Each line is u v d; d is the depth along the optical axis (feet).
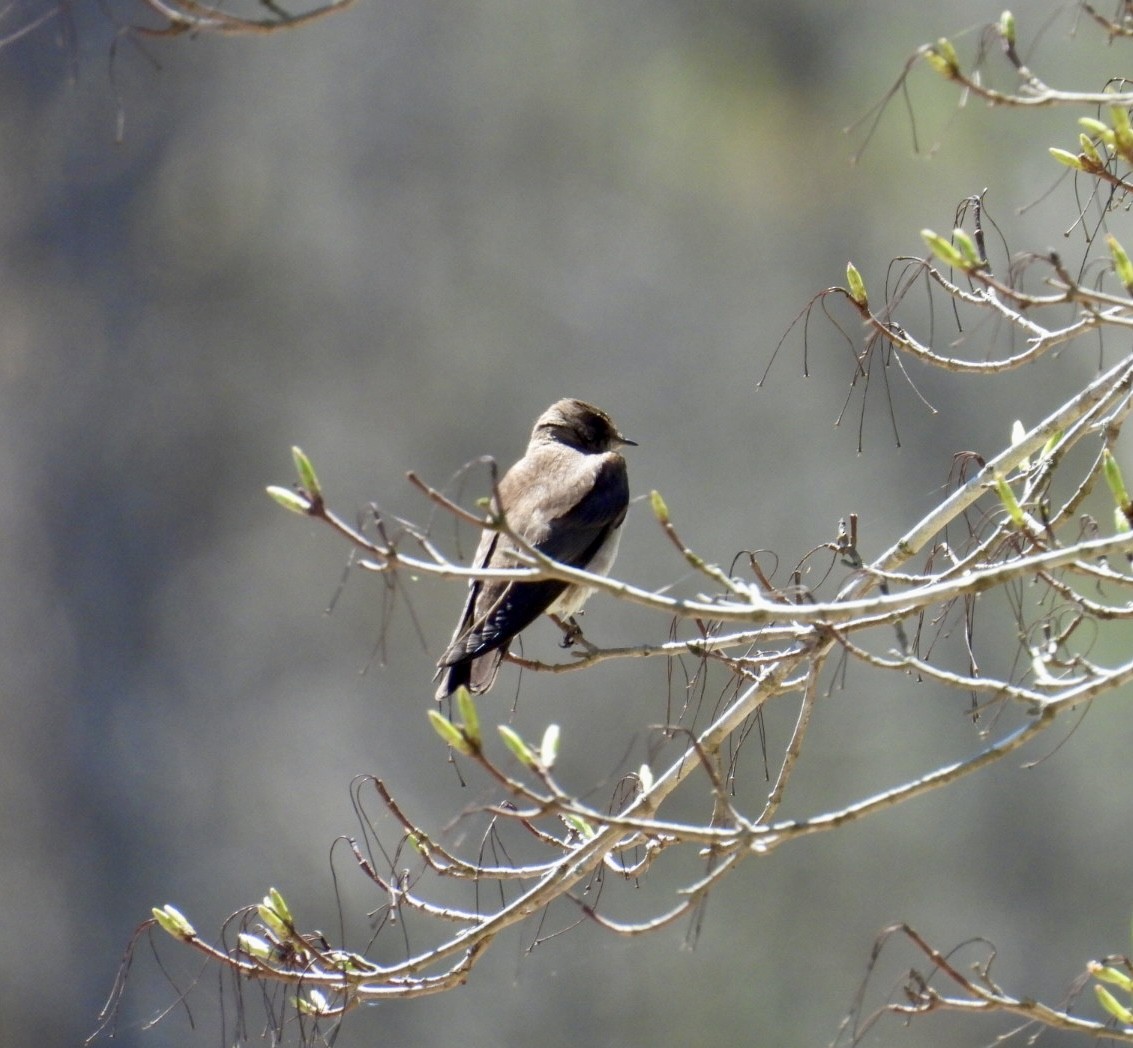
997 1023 51.11
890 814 53.42
